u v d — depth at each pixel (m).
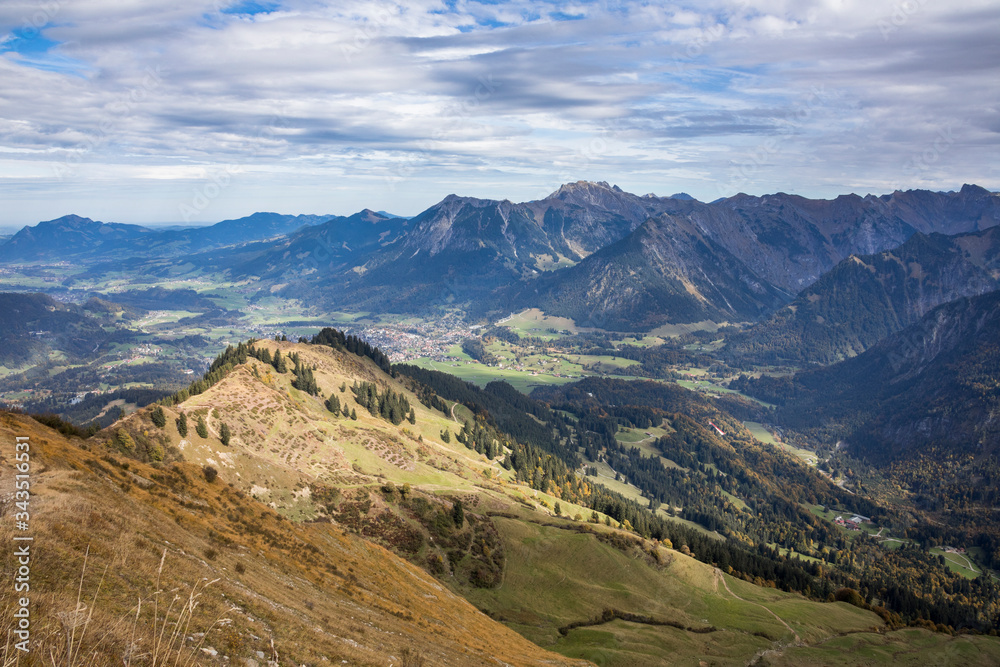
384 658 34.38
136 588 23.98
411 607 66.00
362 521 117.00
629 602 122.12
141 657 17.14
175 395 142.00
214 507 58.12
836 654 123.19
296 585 45.19
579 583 123.69
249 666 22.83
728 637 118.25
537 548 131.00
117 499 38.25
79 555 24.06
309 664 26.73
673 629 115.56
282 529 65.62
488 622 88.38
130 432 100.69
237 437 123.62
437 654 46.09
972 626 196.50
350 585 57.84
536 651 82.00
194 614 24.75
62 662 14.76
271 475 116.12
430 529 123.25
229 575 35.31
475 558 120.62
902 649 134.12
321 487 121.06
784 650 118.50
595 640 103.00
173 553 32.41
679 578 137.12
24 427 51.25
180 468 67.81
